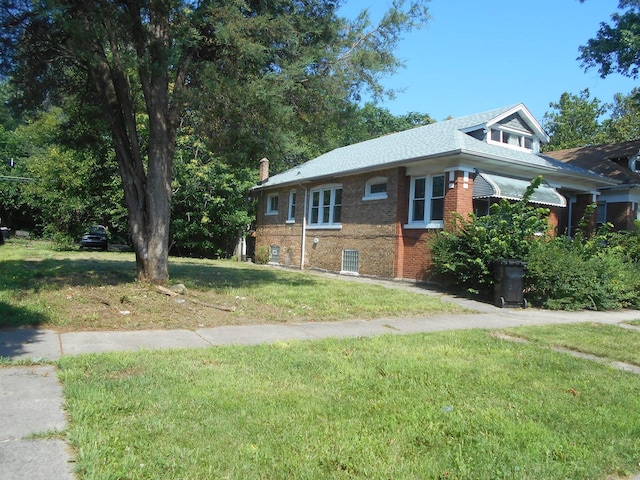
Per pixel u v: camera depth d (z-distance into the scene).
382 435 3.79
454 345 7.20
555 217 17.78
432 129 19.98
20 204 40.44
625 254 16.31
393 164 16.44
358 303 10.81
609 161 22.58
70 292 9.36
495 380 5.37
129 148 10.30
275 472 3.15
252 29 9.46
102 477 2.93
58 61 10.77
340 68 10.78
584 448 3.73
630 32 18.55
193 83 10.62
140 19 9.76
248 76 10.11
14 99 11.12
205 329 7.75
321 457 3.37
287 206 24.47
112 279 11.21
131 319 7.93
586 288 12.78
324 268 20.94
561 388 5.25
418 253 16.25
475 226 13.33
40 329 7.12
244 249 26.81
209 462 3.21
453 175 15.08
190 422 3.83
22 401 4.21
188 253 27.47
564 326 9.62
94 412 3.93
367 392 4.79
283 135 11.58
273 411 4.14
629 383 5.57
